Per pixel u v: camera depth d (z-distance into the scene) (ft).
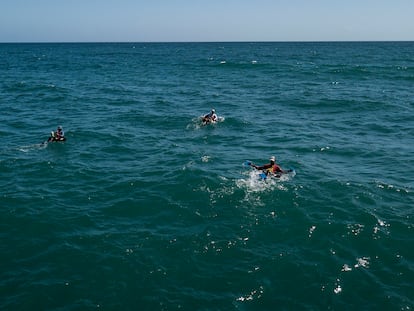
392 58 365.61
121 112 125.49
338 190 61.87
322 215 53.93
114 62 355.77
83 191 62.80
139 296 39.09
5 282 40.86
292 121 113.39
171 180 65.87
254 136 96.63
